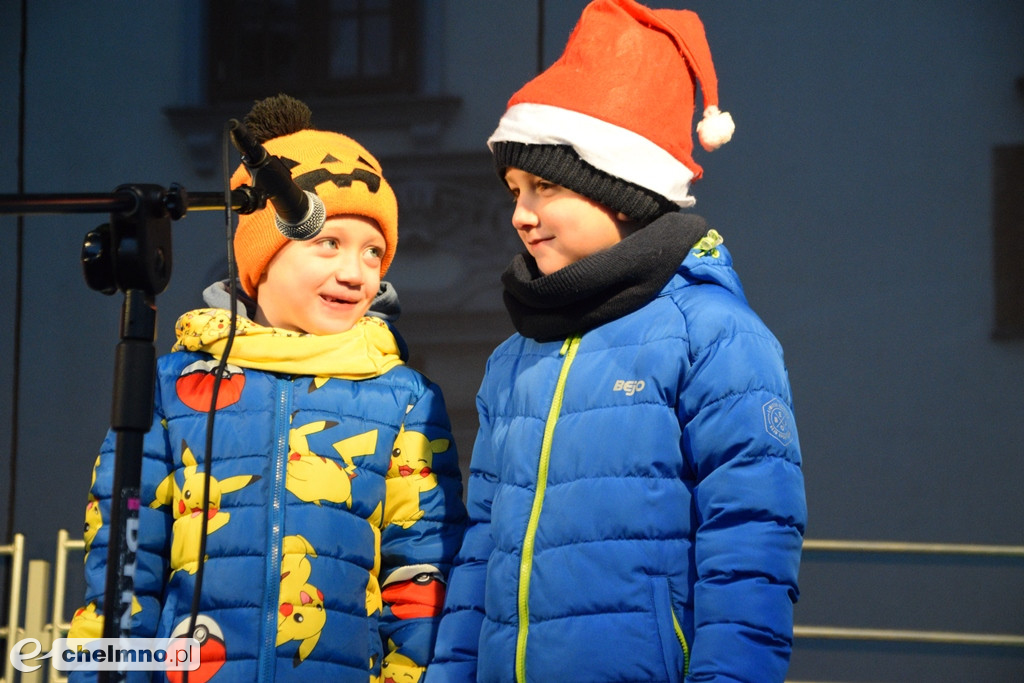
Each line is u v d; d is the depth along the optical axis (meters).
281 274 2.43
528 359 2.22
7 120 5.82
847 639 4.60
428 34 5.67
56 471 5.56
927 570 4.90
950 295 5.17
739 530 1.87
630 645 1.89
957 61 5.28
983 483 5.02
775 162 5.36
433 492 2.38
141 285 1.63
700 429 1.96
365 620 2.26
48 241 5.68
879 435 5.11
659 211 2.18
